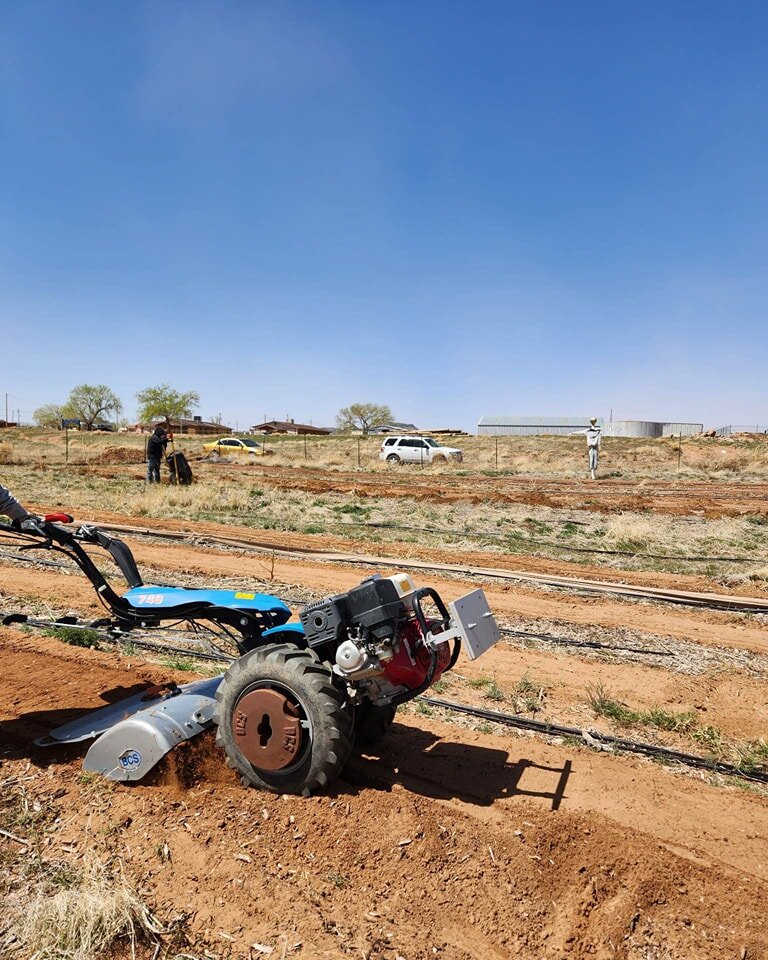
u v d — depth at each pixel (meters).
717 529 17.08
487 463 43.78
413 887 3.42
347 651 3.90
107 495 20.92
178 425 94.38
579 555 13.92
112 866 3.46
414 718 5.63
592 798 4.38
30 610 8.38
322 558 12.69
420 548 13.91
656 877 3.54
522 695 6.32
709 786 4.71
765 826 4.19
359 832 3.78
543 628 8.66
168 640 7.52
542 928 3.21
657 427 77.62
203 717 4.41
